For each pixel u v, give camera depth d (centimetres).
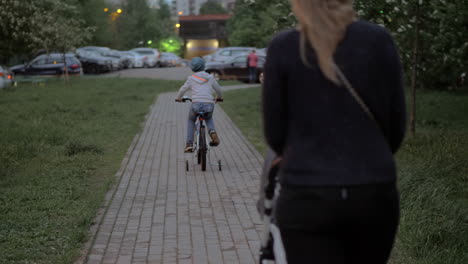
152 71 4191
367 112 201
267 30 1259
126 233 553
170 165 924
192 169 891
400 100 209
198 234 550
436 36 1118
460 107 1647
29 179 794
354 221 195
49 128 1311
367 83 199
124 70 4338
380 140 201
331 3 200
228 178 819
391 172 199
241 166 912
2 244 517
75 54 3706
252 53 3112
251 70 3114
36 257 484
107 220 599
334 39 197
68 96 2245
